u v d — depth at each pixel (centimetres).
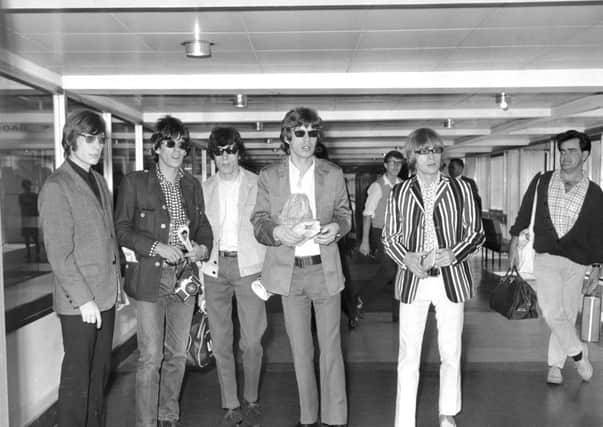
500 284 474
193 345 373
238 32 406
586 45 458
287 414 408
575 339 459
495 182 1605
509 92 602
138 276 344
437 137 342
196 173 1381
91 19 361
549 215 452
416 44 450
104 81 538
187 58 480
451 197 341
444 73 561
